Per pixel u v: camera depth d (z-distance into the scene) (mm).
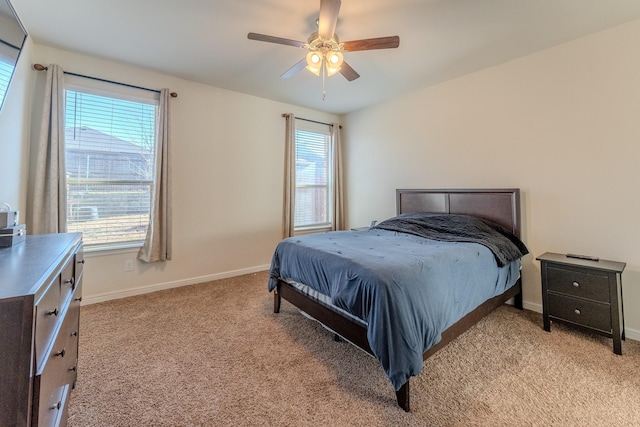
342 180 4758
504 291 2402
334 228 4684
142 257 3010
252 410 1420
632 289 2162
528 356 1899
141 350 1957
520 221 2727
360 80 3295
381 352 1409
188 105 3314
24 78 2254
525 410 1421
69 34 2354
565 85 2457
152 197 3078
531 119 2664
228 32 2330
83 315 2506
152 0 1936
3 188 1898
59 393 939
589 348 1993
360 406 1449
